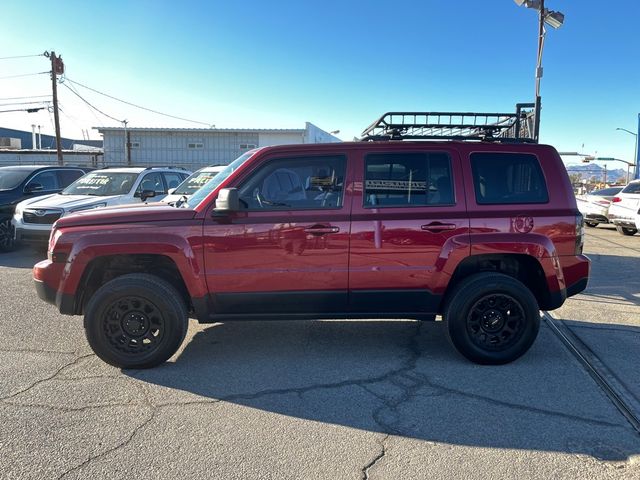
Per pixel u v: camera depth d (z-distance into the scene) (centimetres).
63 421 346
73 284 430
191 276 430
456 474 289
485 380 420
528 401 381
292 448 315
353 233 434
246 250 431
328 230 433
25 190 1117
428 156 448
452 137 483
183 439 324
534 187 453
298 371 438
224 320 450
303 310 450
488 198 448
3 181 1127
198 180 1045
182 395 388
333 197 442
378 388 404
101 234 427
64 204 970
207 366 448
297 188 445
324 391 398
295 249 434
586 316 616
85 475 285
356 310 452
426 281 443
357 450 313
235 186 440
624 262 1002
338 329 556
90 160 3903
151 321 434
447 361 462
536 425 345
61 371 433
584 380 420
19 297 679
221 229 429
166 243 425
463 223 439
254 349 492
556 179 453
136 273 441
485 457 306
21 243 984
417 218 438
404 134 519
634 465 297
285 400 382
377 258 438
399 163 448
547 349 495
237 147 3588
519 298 441
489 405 374
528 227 442
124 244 424
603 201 1620
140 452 309
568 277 452
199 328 556
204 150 3597
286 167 445
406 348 497
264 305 444
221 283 434
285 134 3562
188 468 293
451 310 443
